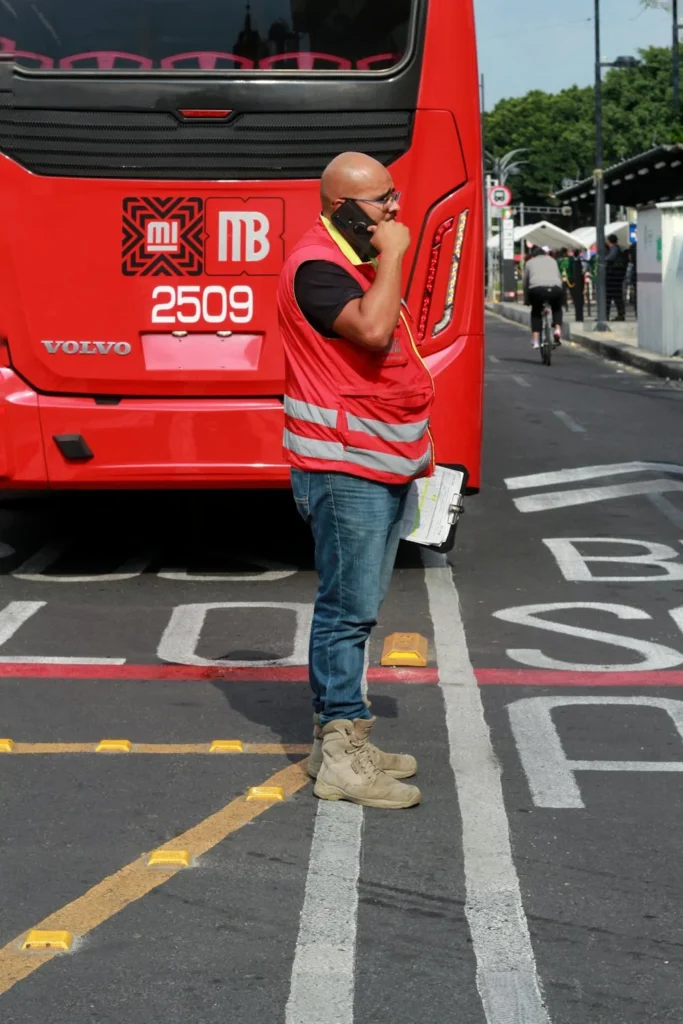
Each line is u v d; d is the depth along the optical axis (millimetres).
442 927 3992
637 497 11617
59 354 8078
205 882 4309
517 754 5496
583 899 4184
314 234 4770
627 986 3656
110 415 8094
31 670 6730
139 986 3662
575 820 4816
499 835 4680
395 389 4758
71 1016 3514
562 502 11406
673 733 5754
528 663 6812
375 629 7492
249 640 7297
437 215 8023
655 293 26016
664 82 91688
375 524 4852
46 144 7969
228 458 8117
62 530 10578
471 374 8195
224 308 8062
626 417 17188
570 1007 3549
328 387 4750
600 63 34094
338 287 4656
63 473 8141
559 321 27188
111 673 6680
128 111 7965
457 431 8195
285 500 10234
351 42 7961
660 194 40938
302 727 5852
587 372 24266
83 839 4664
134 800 5020
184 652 7059
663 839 4652
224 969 3748
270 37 7953
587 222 66062
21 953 3842
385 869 4402
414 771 5215
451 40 7973
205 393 8125
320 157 8000
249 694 6332
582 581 8633
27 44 7949
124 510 11453
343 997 3590
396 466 4805
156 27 7945
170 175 7996
